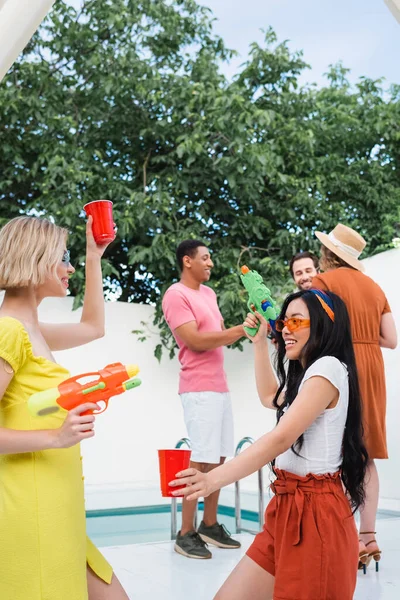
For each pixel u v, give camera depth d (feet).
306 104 26.61
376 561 10.35
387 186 27.63
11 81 23.40
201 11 26.91
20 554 4.77
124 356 21.49
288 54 26.40
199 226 23.99
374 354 10.36
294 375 6.56
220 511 19.90
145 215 22.68
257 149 22.53
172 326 12.39
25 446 4.69
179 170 24.07
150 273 24.58
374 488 10.25
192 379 12.28
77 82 24.45
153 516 18.94
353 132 28.09
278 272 23.59
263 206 25.22
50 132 23.26
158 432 21.66
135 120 24.52
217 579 10.07
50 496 4.91
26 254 5.29
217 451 12.13
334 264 11.16
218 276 24.03
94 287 6.87
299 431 5.58
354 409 6.12
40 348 5.38
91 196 23.08
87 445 20.39
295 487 5.73
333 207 25.91
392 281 18.25
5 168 23.80
